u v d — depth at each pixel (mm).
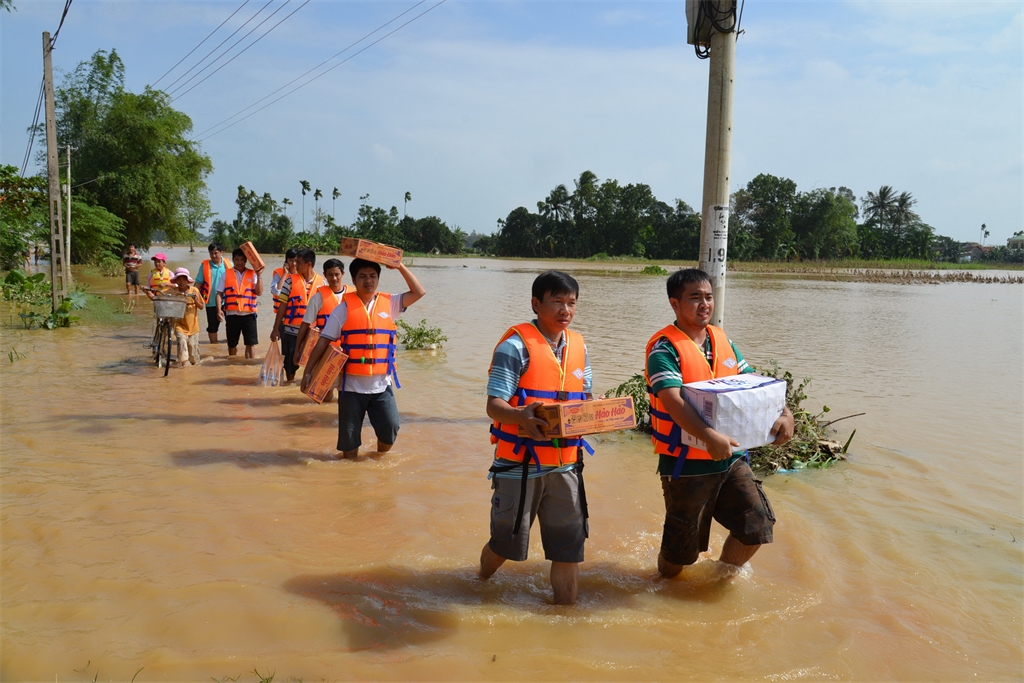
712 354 4207
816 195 95062
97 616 3641
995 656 3543
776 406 3881
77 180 38312
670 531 4184
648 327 17000
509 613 3852
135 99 39781
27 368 10680
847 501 5754
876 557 4680
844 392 9914
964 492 5969
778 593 4164
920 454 7051
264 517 5109
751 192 95312
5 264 24562
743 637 3676
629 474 6348
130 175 38812
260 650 3391
